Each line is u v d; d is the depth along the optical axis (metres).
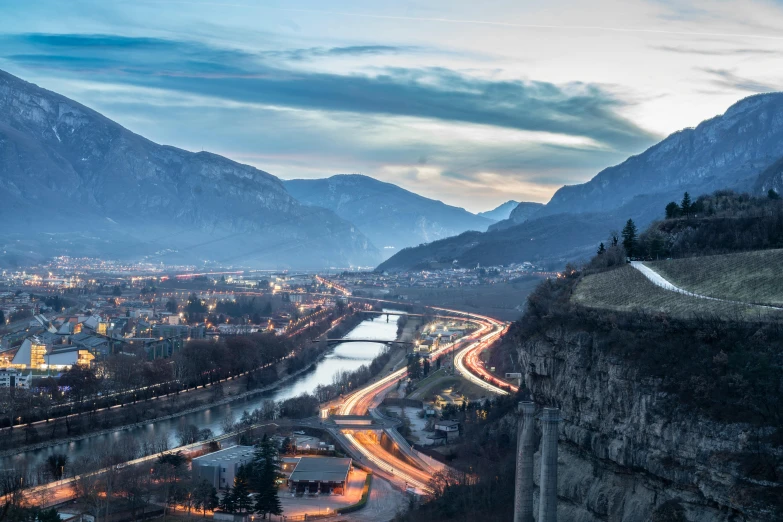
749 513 166.50
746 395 180.38
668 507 187.00
